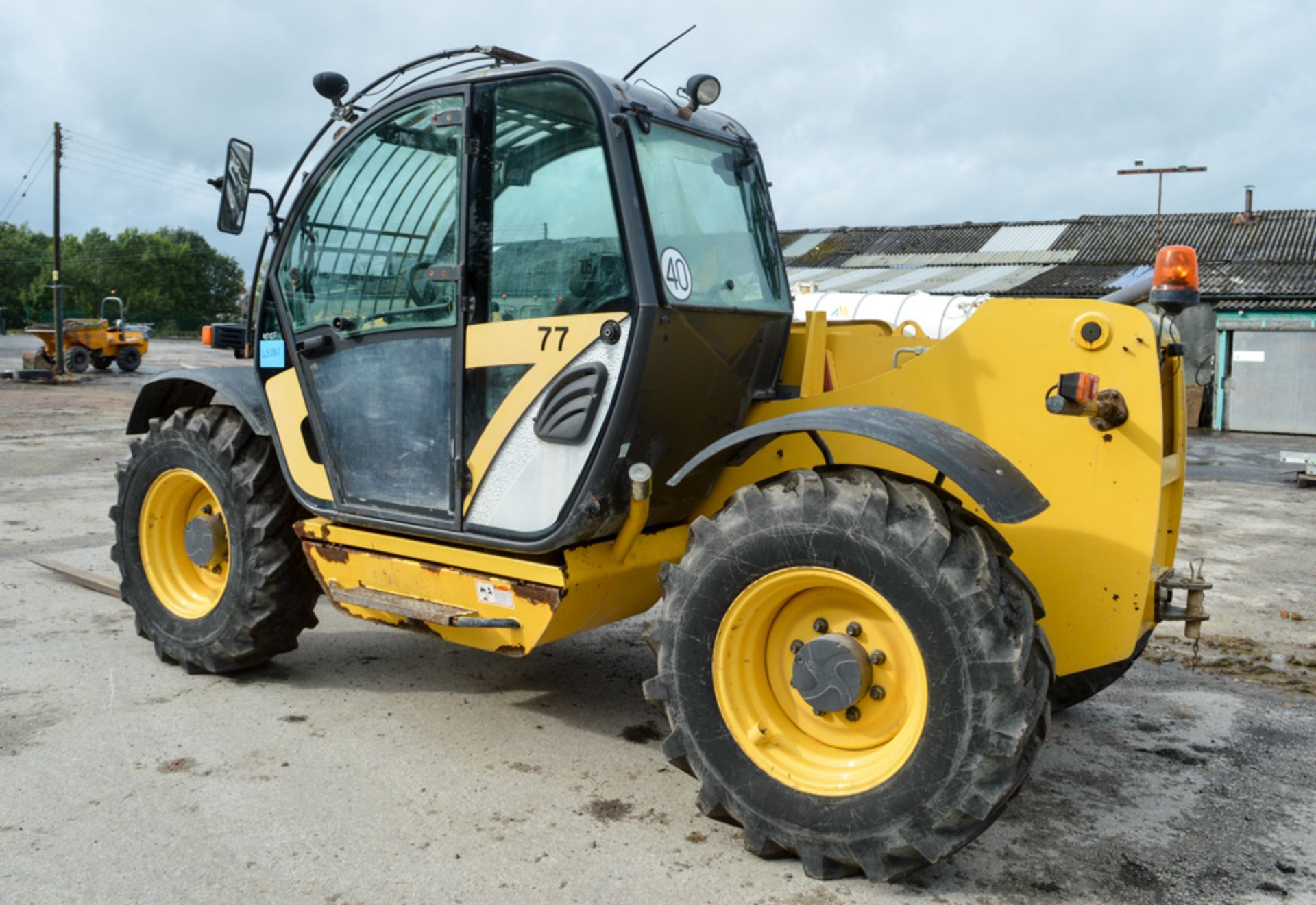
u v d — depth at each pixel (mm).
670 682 2887
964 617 2467
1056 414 2801
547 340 3088
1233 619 5410
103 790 3152
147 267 80188
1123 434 2824
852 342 3705
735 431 3045
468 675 4324
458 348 3256
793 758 2781
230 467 4012
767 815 2719
